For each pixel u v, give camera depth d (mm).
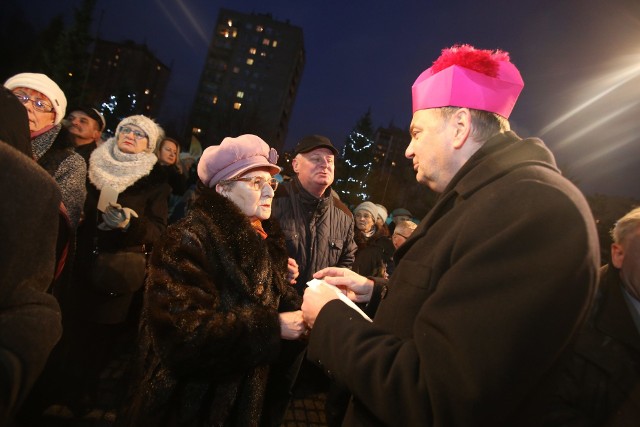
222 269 1353
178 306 1190
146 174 2438
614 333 1174
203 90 59750
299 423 2711
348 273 1545
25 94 1944
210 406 1302
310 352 994
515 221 746
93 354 2252
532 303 677
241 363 1230
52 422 2133
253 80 59875
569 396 1153
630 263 1172
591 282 713
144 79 57656
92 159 2438
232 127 27109
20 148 849
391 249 3832
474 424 680
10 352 691
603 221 7992
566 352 825
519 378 672
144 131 2527
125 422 1350
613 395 1116
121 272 2135
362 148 24516
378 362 829
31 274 792
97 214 2283
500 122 1021
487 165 914
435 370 725
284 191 2803
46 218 804
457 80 1017
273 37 60500
